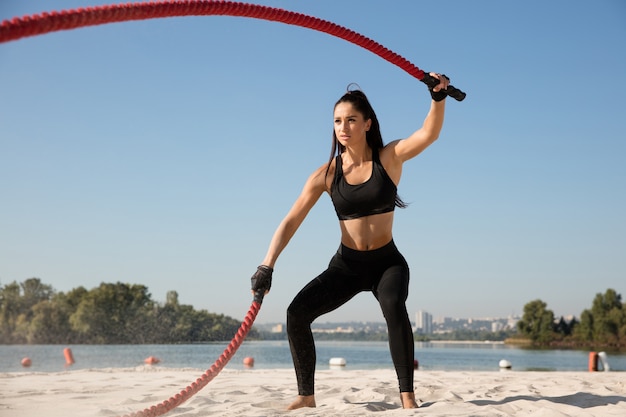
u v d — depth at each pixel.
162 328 58.34
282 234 4.33
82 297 63.47
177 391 6.04
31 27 2.36
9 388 6.32
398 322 4.11
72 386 6.64
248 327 4.04
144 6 2.76
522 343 118.25
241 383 7.14
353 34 3.90
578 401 4.79
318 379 7.83
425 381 7.21
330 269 4.41
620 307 100.56
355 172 4.29
